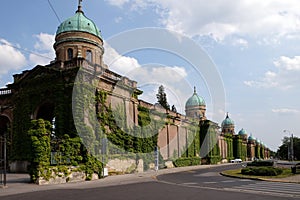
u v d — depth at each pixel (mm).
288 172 29453
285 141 124812
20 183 20312
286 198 12914
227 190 16031
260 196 13562
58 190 16531
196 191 15594
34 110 31547
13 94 34438
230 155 87812
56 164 22062
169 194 14391
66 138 23891
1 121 37062
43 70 31453
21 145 31578
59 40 36375
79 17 37219
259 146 136875
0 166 34875
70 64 30125
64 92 29109
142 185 19281
